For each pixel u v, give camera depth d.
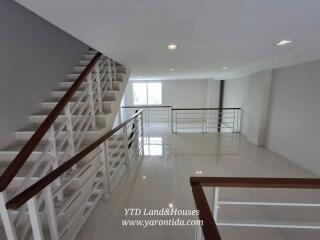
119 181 2.66
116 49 2.39
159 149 4.24
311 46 2.28
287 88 3.63
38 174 1.87
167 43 2.11
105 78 3.08
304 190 2.56
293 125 3.48
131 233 1.76
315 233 1.83
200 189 0.97
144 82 8.30
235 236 1.79
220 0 1.13
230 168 3.24
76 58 3.93
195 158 3.69
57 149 1.69
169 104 8.35
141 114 4.02
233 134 5.55
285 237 1.78
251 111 4.80
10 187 1.83
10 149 2.16
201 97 8.20
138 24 1.51
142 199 2.29
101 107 2.66
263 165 3.37
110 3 1.14
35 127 2.55
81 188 1.65
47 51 3.02
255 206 2.24
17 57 2.41
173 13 1.31
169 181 2.75
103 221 1.90
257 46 2.29
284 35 1.84
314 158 3.02
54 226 1.26
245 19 1.43
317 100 2.93
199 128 7.18
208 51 2.55
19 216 1.16
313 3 1.17
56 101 3.05
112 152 2.75
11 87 2.31
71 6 1.18
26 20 2.57
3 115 2.19
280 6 1.22
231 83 6.52
